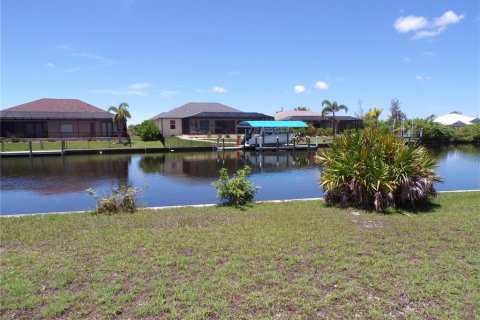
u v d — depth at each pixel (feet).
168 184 43.37
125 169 59.67
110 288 11.87
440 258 14.60
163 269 13.48
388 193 24.18
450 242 16.72
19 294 11.50
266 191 38.58
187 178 48.65
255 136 101.09
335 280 12.50
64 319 10.15
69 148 94.17
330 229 19.11
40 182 45.32
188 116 147.64
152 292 11.64
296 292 11.64
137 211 24.63
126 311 10.55
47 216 22.82
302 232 18.48
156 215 23.09
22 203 32.58
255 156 86.69
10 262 14.28
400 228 19.24
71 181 46.11
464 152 98.12
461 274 12.98
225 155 89.15
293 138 104.58
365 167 25.23
